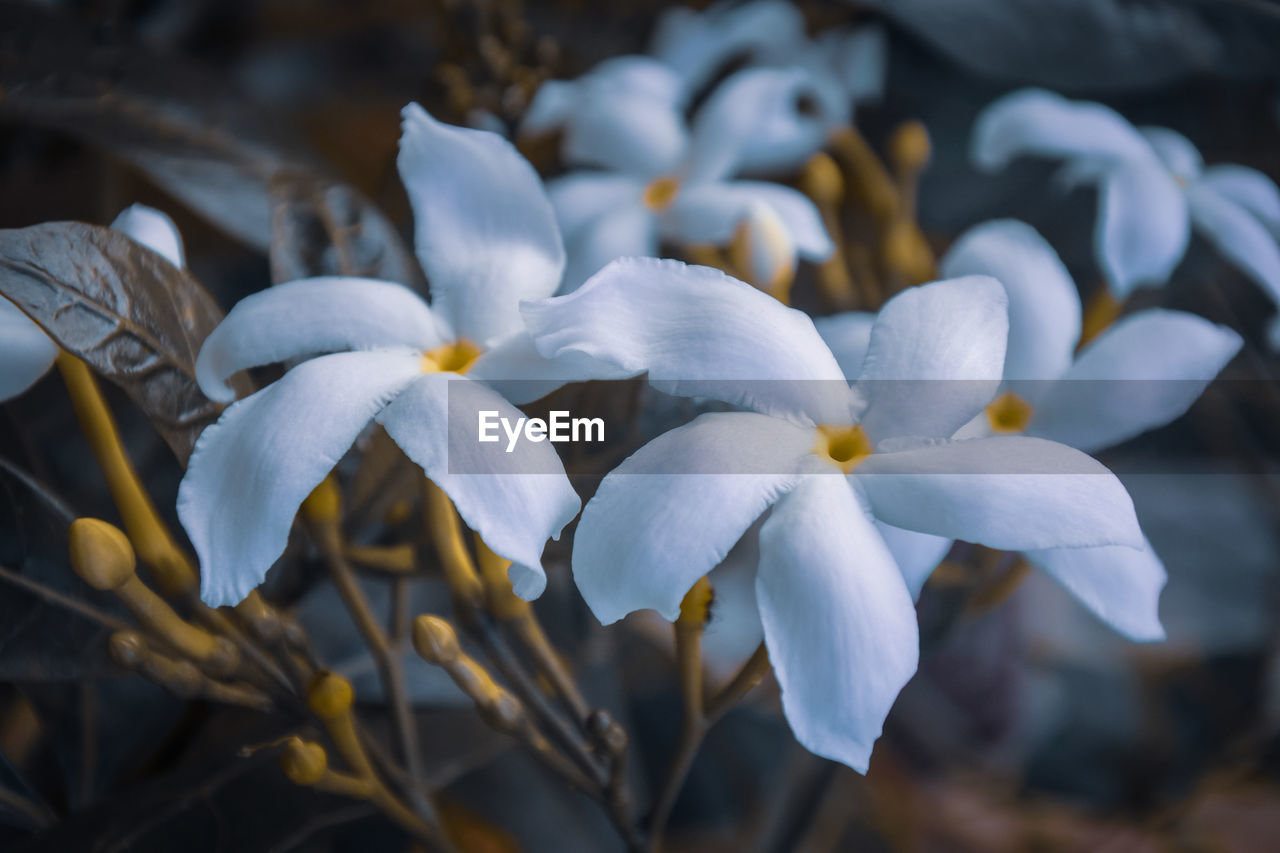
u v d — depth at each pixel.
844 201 0.27
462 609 0.15
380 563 0.17
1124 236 0.19
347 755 0.15
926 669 0.27
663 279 0.14
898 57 0.27
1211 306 0.25
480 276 0.15
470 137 0.15
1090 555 0.15
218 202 0.19
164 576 0.15
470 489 0.13
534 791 0.22
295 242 0.18
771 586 0.13
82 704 0.18
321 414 0.13
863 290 0.22
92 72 0.20
